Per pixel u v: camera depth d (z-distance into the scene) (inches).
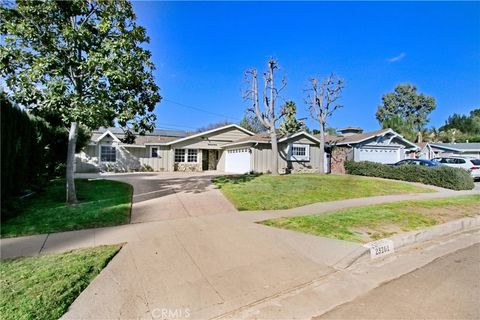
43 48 308.3
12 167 318.7
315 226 246.7
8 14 297.9
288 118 1154.7
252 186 490.6
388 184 546.3
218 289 139.3
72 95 299.6
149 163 915.4
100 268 158.4
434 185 558.3
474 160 695.1
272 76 756.6
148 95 373.1
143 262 168.7
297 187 483.5
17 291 130.2
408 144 903.7
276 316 119.2
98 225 249.1
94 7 333.4
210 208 323.9
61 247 193.8
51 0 304.5
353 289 144.3
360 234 225.5
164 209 316.2
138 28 341.1
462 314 120.5
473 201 382.9
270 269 162.9
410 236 225.5
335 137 972.6
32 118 397.1
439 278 158.7
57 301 123.0
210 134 954.7
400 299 134.0
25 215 276.1
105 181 552.4
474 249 213.9
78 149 610.5
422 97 2304.4
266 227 245.0
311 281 151.4
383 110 2463.1
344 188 489.1
